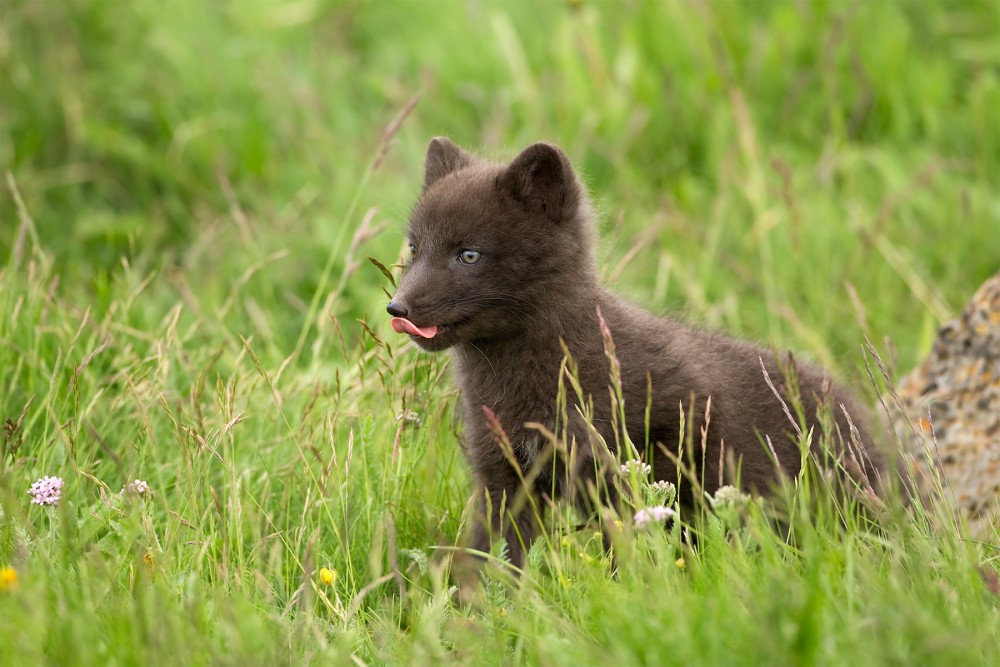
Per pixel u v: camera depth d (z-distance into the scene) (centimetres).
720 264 1509
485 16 1931
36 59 1792
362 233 1109
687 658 609
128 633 649
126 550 776
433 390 1027
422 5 2048
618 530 727
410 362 1082
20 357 1069
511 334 927
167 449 1014
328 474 906
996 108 1647
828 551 716
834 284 1463
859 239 1477
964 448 1049
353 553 906
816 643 589
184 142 1752
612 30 1822
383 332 1198
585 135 1634
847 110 1708
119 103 1805
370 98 1884
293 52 1967
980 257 1482
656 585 673
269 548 890
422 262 928
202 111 1812
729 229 1556
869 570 672
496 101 1766
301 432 976
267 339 1211
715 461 917
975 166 1603
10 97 1750
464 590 841
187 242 1678
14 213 1636
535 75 1845
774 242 1506
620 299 991
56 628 663
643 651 621
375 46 2039
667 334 960
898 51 1709
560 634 702
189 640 655
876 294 1450
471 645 702
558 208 927
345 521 860
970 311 1084
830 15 1716
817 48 1739
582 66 1778
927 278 1465
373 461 952
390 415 1002
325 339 1259
